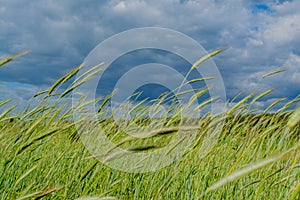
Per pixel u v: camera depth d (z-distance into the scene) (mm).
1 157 751
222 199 815
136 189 791
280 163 794
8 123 855
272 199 776
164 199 800
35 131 813
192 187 835
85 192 723
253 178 824
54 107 909
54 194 727
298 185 372
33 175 784
